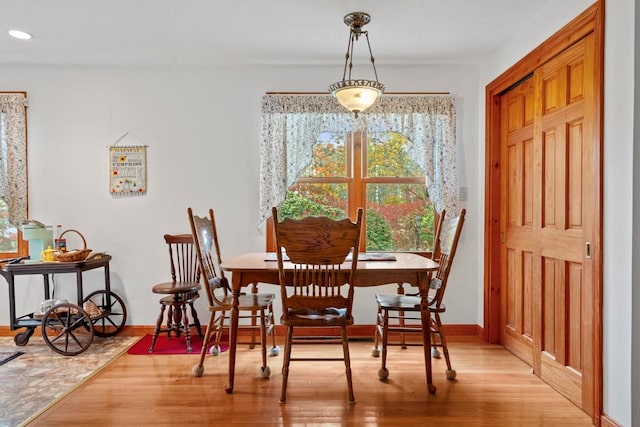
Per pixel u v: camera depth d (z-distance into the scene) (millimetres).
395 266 2348
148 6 2404
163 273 3422
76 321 2984
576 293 2172
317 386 2412
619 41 1788
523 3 2365
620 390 1797
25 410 2125
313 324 2176
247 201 3418
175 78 3404
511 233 3014
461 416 2062
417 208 3426
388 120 3324
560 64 2299
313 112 3326
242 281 2361
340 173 3432
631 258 1731
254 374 2596
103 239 3404
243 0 2332
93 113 3387
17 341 3125
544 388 2395
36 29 2711
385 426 1966
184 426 1965
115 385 2428
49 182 3377
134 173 3406
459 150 3408
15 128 3309
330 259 2117
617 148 1811
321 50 3078
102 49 3053
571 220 2209
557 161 2340
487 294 3230
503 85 2982
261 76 3400
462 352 3008
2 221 3398
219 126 3418
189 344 3010
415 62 3316
